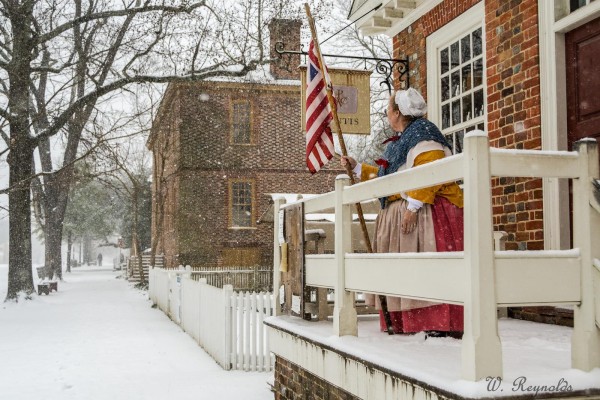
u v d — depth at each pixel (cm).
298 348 542
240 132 3061
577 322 311
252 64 2166
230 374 972
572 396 288
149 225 4706
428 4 842
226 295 1031
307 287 597
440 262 325
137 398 806
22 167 2305
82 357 1124
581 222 312
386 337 454
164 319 1773
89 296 2639
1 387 877
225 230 2997
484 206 294
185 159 2991
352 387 418
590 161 312
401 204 448
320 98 545
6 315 1884
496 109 677
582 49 584
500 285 300
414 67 895
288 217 629
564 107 596
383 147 2800
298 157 3075
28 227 2306
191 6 2134
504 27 666
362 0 958
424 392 319
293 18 2145
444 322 429
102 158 2498
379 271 396
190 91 2995
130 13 2231
